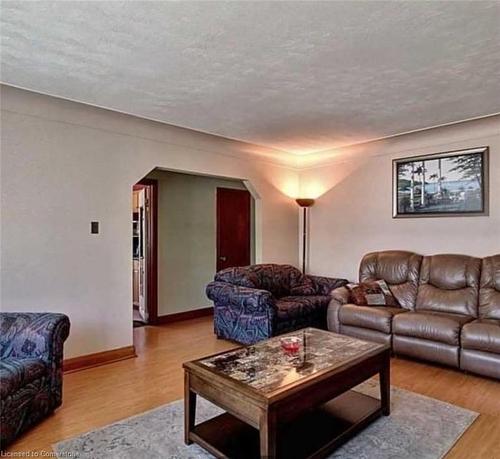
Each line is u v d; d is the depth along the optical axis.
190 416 2.34
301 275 5.36
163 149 4.39
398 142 4.88
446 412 2.74
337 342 2.85
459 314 3.97
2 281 3.25
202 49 2.45
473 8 2.00
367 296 4.39
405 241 4.96
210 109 3.67
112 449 2.28
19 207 3.35
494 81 2.99
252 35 2.28
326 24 2.15
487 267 3.99
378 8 2.00
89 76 2.89
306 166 6.09
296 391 2.02
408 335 3.77
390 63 2.67
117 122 3.93
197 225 6.07
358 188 5.46
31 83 3.04
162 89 3.17
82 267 3.73
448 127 4.32
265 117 3.94
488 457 2.21
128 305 4.06
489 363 3.28
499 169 4.20
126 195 4.07
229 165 5.16
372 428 2.53
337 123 4.16
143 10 2.01
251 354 2.56
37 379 2.55
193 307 5.99
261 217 5.66
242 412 2.01
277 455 2.08
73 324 3.66
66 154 3.63
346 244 5.62
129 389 3.17
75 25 2.16
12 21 2.12
